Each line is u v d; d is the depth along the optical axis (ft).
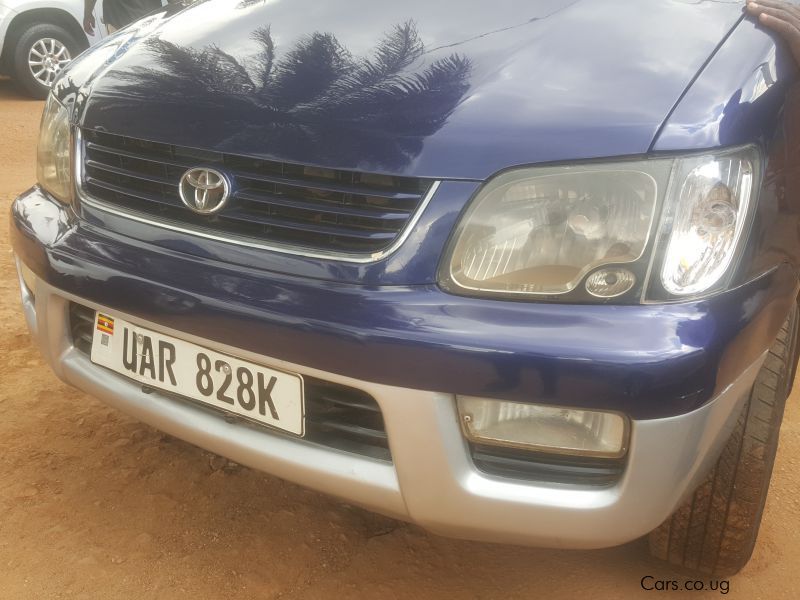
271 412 5.56
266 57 6.36
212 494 7.53
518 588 6.61
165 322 5.74
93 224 6.35
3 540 6.82
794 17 6.40
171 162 6.01
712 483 6.10
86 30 22.94
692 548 6.46
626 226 5.01
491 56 5.91
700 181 5.03
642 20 6.24
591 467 5.09
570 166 5.10
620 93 5.37
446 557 6.91
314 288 5.32
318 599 6.40
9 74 25.94
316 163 5.43
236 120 5.80
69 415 8.68
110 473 7.75
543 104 5.37
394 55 6.10
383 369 5.03
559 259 5.05
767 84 5.65
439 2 6.85
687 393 4.80
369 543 7.02
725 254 5.11
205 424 5.93
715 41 5.90
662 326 4.84
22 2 25.36
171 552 6.81
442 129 5.31
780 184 5.53
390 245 5.24
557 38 6.04
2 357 9.85
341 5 7.05
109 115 6.42
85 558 6.68
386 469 5.34
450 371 4.92
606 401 4.79
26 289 7.16
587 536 5.15
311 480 5.55
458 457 5.13
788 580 6.88
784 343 6.21
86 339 6.63
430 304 5.07
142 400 6.22
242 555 6.81
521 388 4.86
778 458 8.65
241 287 5.47
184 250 5.84
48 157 7.07
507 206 5.12
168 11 8.16
